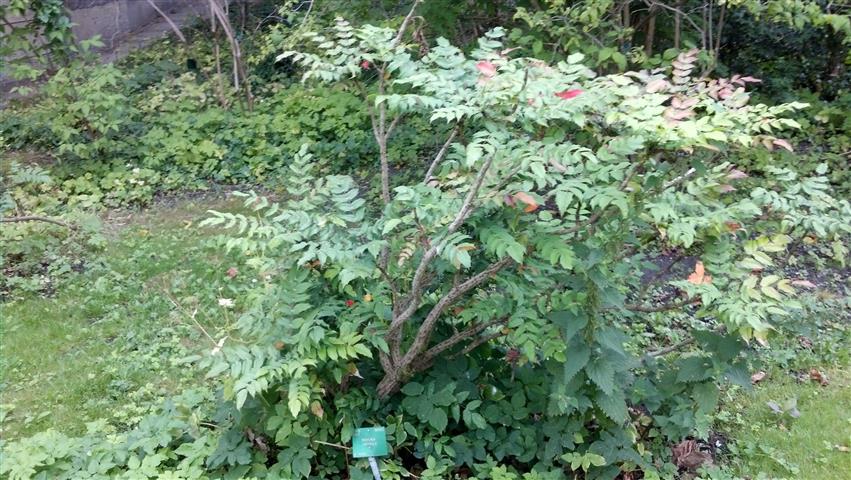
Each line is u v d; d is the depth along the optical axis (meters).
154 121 8.53
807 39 8.45
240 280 5.71
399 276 3.34
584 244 3.22
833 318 5.16
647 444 3.85
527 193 2.89
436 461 3.57
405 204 3.16
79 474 3.42
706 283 3.24
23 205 6.92
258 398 3.41
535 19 5.99
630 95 3.05
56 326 5.08
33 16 7.48
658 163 3.23
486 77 2.87
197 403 3.91
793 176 3.85
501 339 3.83
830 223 3.51
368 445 3.46
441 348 3.54
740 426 4.19
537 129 3.17
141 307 5.31
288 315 3.32
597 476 3.58
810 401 4.39
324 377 3.52
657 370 3.93
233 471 3.45
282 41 8.59
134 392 4.37
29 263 5.91
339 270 3.22
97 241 6.26
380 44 3.42
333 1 7.68
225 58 10.05
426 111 3.36
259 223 3.38
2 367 4.61
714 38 8.02
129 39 11.30
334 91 8.49
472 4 7.14
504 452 3.62
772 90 8.36
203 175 7.86
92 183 7.56
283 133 8.31
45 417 4.15
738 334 3.41
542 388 3.69
